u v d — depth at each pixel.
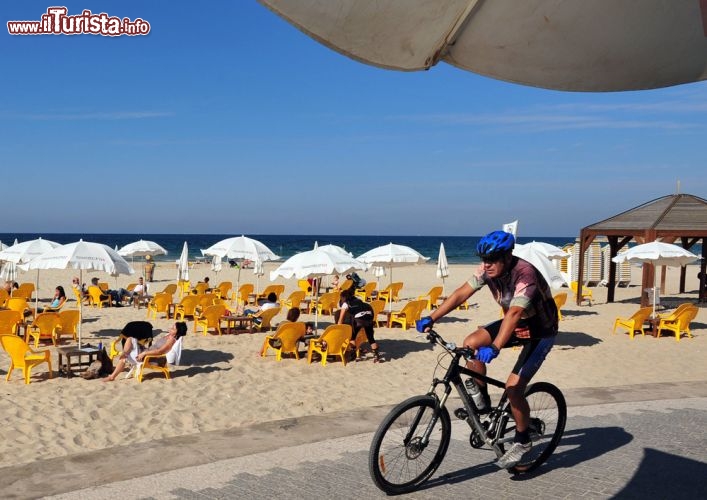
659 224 18.88
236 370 9.86
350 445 5.05
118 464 4.55
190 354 11.06
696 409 6.30
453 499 3.95
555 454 4.84
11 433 6.47
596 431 5.48
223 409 7.64
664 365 10.57
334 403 8.02
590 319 16.45
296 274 12.29
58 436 6.45
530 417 4.22
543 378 9.48
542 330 3.90
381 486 3.92
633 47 2.02
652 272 18.14
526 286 3.68
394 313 14.64
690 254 14.70
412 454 4.07
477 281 3.91
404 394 8.55
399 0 1.78
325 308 17.25
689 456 4.79
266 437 5.23
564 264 28.62
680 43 2.00
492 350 3.56
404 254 16.39
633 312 18.22
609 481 4.25
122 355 9.05
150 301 17.16
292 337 10.65
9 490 4.05
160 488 4.11
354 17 1.76
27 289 19.09
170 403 7.83
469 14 1.92
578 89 2.20
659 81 2.15
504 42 2.03
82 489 4.08
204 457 4.72
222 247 18.08
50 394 8.09
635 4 1.90
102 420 7.06
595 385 9.02
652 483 4.22
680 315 13.12
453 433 5.45
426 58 2.04
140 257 51.25
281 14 1.70
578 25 1.97
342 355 10.48
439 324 15.43
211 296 15.95
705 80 2.15
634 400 6.68
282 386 8.89
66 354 9.05
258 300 19.30
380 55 1.94
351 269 12.53
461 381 4.11
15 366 8.76
